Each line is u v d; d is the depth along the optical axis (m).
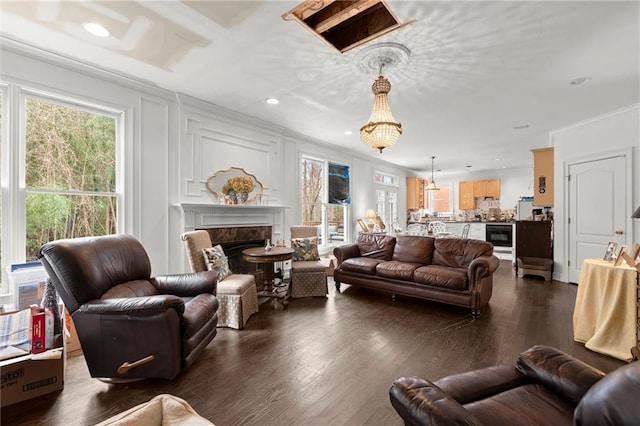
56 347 2.01
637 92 3.43
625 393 0.67
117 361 1.99
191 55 2.68
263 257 3.63
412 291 3.75
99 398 1.87
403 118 4.34
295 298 4.03
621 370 0.73
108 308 1.95
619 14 2.08
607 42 2.44
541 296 4.11
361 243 4.83
